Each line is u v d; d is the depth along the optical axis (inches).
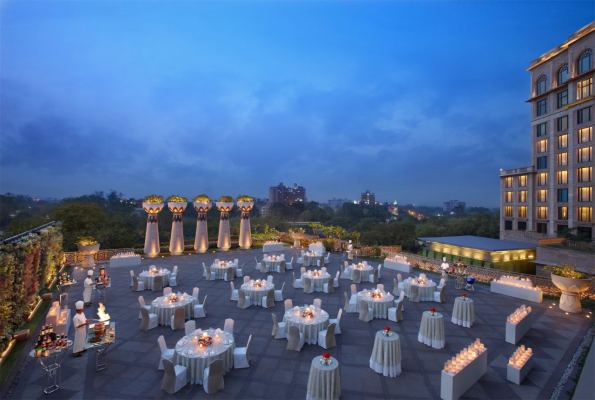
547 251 1210.0
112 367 389.7
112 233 1254.9
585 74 1525.6
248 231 1358.3
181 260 1103.0
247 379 363.6
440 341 446.9
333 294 721.6
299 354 425.1
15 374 372.2
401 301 548.4
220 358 360.8
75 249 1181.1
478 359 361.7
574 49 1593.3
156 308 524.1
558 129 1728.6
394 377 370.0
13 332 467.2
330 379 305.4
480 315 585.0
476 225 2508.6
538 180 1878.7
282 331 473.4
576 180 1573.6
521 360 374.6
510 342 467.8
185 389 341.7
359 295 597.6
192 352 355.3
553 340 479.2
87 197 2741.1
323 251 1227.2
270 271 937.5
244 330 507.2
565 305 610.5
